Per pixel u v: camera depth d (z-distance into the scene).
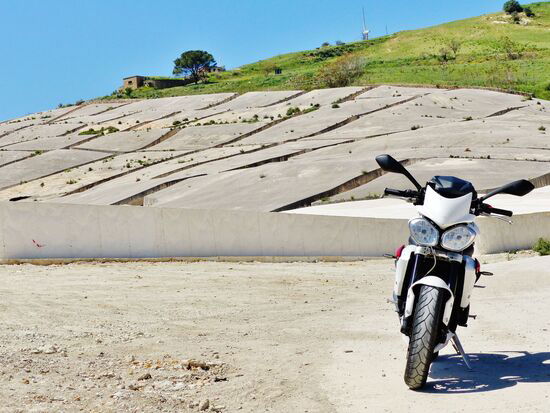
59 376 7.13
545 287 15.07
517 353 8.47
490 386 6.83
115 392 6.61
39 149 105.19
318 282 17.20
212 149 91.38
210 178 69.62
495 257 25.81
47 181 86.06
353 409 6.20
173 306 12.62
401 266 6.94
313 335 10.04
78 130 117.75
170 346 9.07
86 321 10.69
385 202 52.72
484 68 146.88
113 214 19.88
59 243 18.88
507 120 88.69
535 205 42.59
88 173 87.00
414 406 6.19
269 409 6.28
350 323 11.16
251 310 12.52
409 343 6.55
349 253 25.27
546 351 8.56
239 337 9.84
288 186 62.19
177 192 66.44
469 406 6.10
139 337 9.63
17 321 10.38
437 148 73.06
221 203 60.03
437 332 6.50
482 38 198.75
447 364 7.98
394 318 11.72
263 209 56.62
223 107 122.06
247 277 17.44
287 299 14.11
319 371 7.70
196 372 7.62
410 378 6.55
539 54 164.25
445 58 169.62
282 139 90.94
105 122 121.75
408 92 113.38
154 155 92.31
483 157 66.06
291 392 6.83
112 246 19.75
